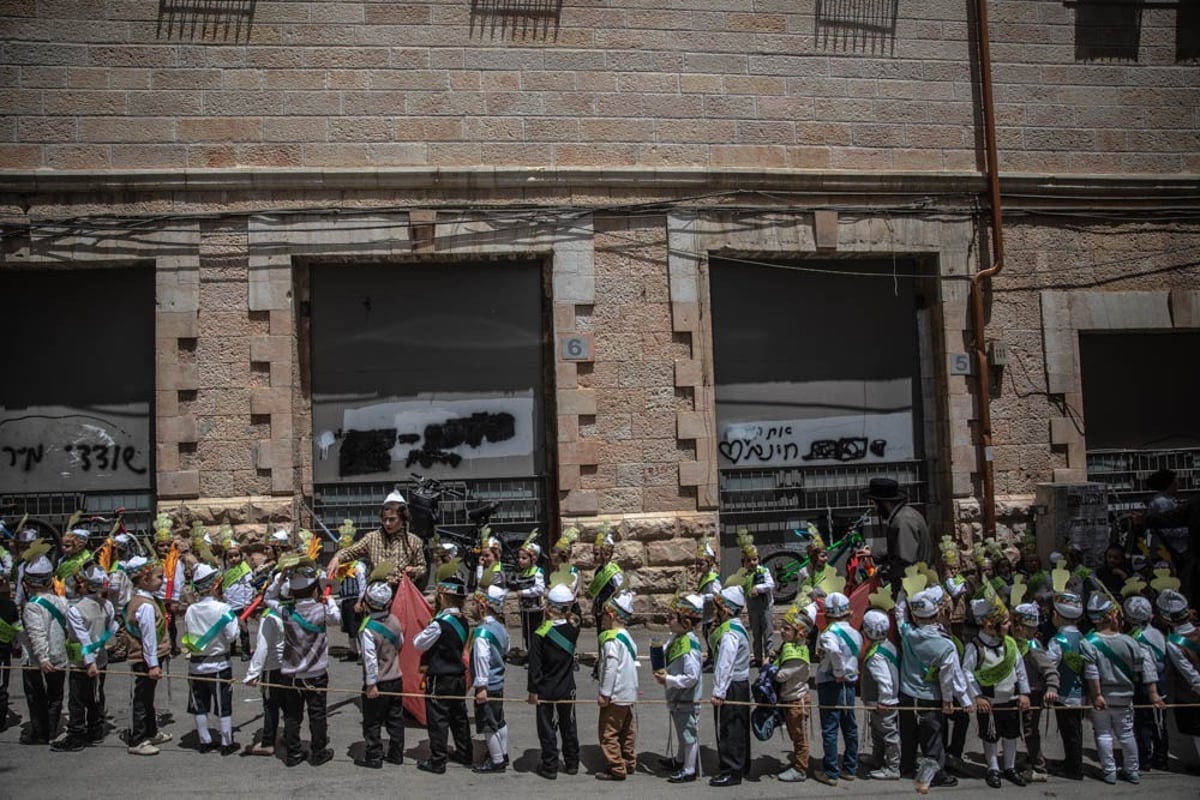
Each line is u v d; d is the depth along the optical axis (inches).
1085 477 591.5
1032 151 601.6
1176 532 495.2
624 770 323.9
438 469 555.8
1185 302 608.7
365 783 315.0
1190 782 335.3
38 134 524.1
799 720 324.5
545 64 556.1
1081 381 605.9
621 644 324.5
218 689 338.6
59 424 538.6
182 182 526.3
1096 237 604.7
